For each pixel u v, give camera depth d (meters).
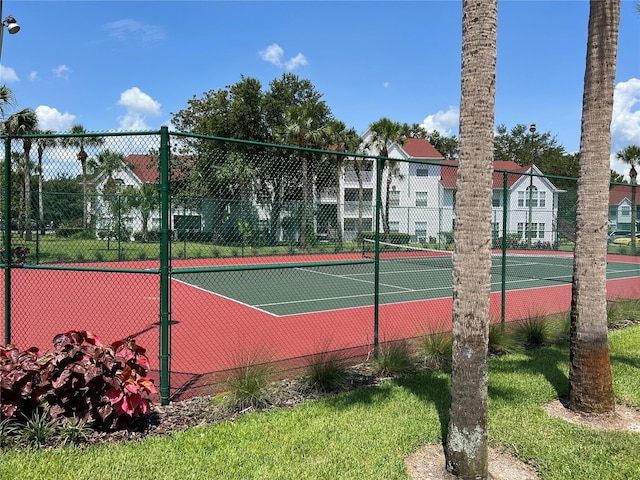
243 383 5.30
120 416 4.46
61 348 4.37
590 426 5.03
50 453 3.95
